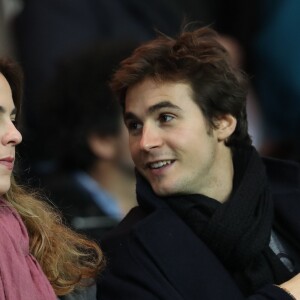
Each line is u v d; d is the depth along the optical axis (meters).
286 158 14.78
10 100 9.70
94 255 10.32
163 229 10.24
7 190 9.62
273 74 16.25
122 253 10.22
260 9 16.42
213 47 10.48
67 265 10.09
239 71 10.66
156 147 10.20
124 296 10.04
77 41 15.08
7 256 9.51
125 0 15.37
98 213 12.17
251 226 10.30
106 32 15.24
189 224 10.34
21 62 15.09
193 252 10.18
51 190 12.20
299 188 11.04
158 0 15.52
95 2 15.26
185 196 10.39
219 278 10.12
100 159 12.62
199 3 16.11
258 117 15.79
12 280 9.42
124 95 10.47
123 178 12.71
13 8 15.74
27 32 15.16
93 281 10.20
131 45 12.98
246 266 10.34
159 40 10.51
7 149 9.55
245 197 10.36
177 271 10.08
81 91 12.66
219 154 10.54
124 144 12.63
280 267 10.45
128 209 12.71
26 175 12.51
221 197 10.55
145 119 10.27
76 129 12.62
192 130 10.24
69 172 12.61
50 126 12.73
